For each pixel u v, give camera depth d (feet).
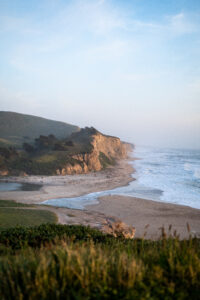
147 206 168.86
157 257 17.40
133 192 227.20
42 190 236.02
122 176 347.97
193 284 13.96
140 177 338.54
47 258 16.81
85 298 12.25
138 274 14.11
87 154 412.98
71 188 250.57
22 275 14.24
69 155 401.70
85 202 183.73
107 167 453.17
